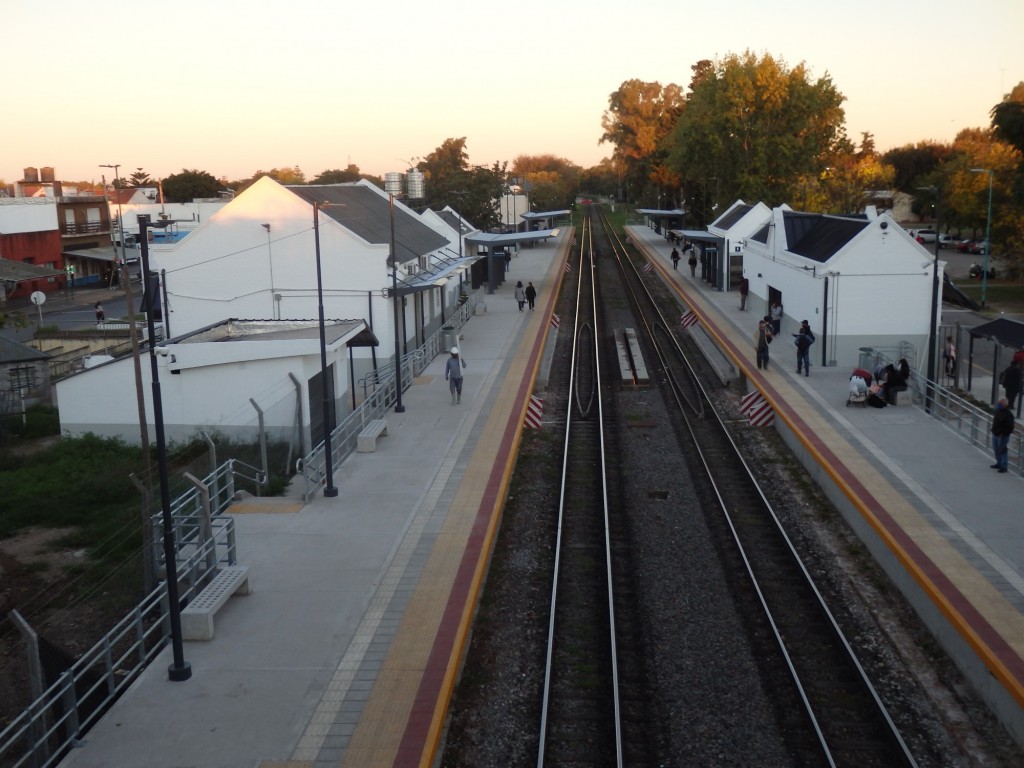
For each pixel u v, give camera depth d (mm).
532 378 30266
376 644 12367
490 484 19297
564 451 22844
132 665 12883
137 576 15422
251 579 14594
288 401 23031
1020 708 10469
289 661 11922
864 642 13141
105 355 34312
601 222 125500
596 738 10805
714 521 18094
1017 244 54625
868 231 29438
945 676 12219
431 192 71125
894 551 15117
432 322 40875
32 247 61656
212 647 12336
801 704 11406
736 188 67938
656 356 35875
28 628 9633
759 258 42375
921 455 20547
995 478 18859
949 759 10320
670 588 14977
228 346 23094
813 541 17109
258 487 19250
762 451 23062
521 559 16266
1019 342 23859
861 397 25047
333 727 10375
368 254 32531
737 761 10312
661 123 116562
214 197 97000
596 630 13562
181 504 15797
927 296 29719
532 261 72188
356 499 18469
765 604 13820
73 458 22438
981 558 14617
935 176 83375
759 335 29688
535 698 11688
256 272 33219
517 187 110625
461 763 10352
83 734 10914
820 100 64125
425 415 25469
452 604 13594
